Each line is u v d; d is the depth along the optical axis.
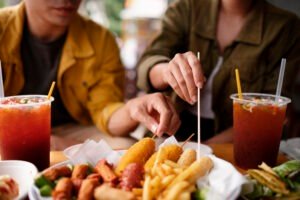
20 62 0.75
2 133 0.41
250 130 0.42
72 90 0.79
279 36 0.76
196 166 0.33
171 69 0.48
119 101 0.80
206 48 0.78
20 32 0.74
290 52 0.78
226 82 0.77
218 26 0.79
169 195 0.30
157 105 0.50
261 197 0.34
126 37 1.63
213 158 0.36
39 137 0.41
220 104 0.78
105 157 0.40
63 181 0.32
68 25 0.75
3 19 0.75
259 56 0.75
